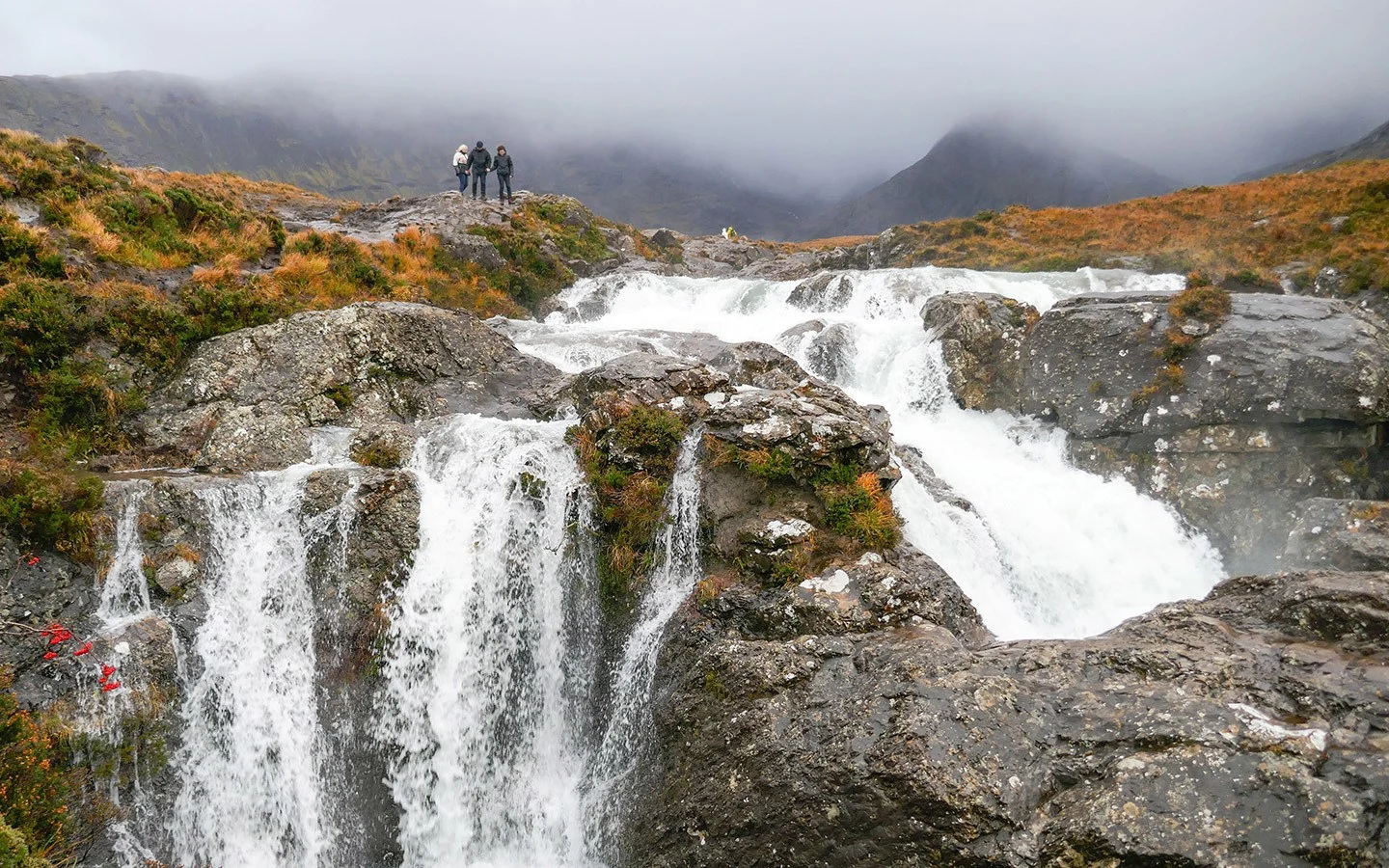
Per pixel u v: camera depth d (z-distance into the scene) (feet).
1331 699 30.55
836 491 48.39
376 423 60.44
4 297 55.01
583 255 136.87
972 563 55.77
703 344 80.74
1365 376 59.57
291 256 87.45
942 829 30.19
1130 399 67.72
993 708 33.06
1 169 73.31
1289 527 62.13
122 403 57.82
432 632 48.01
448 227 118.21
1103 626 57.57
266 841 43.98
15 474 44.96
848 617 41.78
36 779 36.22
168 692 42.73
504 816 47.11
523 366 74.95
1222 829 27.07
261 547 48.70
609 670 49.14
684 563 49.55
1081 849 28.19
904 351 82.74
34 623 41.19
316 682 46.83
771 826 34.71
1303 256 108.17
